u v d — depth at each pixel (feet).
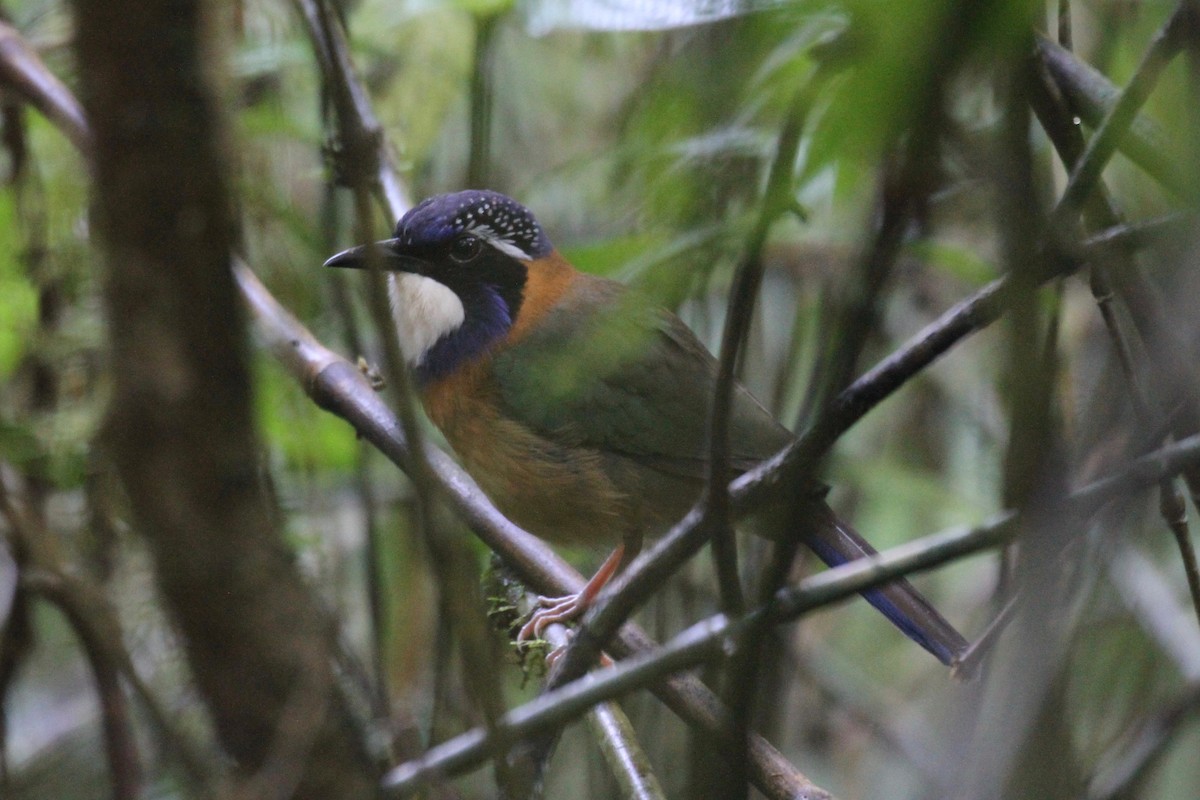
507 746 13.30
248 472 11.63
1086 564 16.01
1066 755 12.46
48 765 31.53
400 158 31.12
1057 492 11.38
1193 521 28.27
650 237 11.91
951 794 15.15
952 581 38.32
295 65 31.35
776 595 12.16
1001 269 10.25
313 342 25.23
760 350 31.60
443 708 21.08
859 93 7.43
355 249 27.40
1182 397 11.75
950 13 6.97
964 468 35.35
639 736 27.07
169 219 10.73
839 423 12.01
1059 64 17.42
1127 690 18.03
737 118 10.96
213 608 11.82
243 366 11.39
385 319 12.73
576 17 11.50
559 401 27.30
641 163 11.34
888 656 39.86
